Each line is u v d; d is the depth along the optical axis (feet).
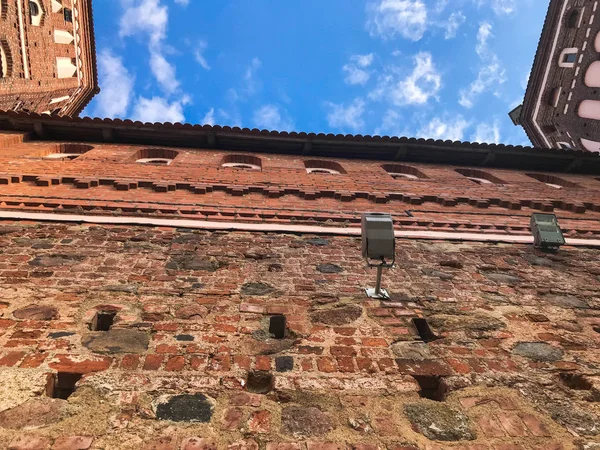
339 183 27.07
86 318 10.37
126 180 22.77
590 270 16.24
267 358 9.44
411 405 8.46
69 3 66.74
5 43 49.98
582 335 11.51
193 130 35.04
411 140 37.32
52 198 18.65
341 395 8.52
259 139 36.01
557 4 69.87
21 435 7.05
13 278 11.83
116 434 7.19
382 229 12.96
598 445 7.84
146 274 12.75
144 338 9.74
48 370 8.48
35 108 58.59
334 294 12.55
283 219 18.94
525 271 15.67
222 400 8.09
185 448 7.04
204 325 10.46
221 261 14.06
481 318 12.05
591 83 62.13
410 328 11.18
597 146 61.36
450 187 29.22
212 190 23.00
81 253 13.74
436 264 15.55
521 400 8.87
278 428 7.60
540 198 27.78
